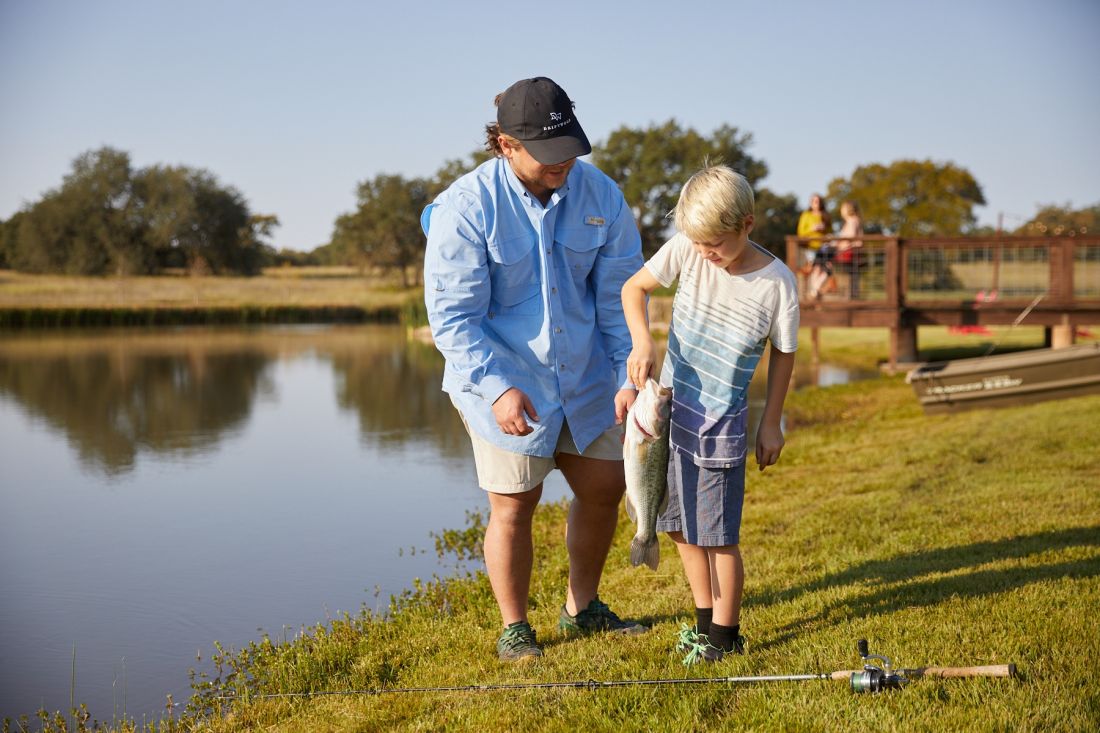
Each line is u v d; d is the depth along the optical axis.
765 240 63.38
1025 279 16.45
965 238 16.55
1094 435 8.42
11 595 6.24
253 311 45.97
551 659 3.73
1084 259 16.38
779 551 5.32
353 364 24.08
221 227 83.50
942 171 61.28
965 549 4.93
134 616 5.78
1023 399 11.12
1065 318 16.05
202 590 6.25
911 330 17.11
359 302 49.50
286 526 7.95
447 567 6.47
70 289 52.50
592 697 3.23
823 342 24.95
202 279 71.00
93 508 8.84
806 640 3.61
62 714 4.38
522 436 3.64
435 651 4.26
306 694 3.84
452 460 10.91
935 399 11.43
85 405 16.31
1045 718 2.80
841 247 17.11
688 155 62.16
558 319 3.67
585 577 4.10
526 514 3.80
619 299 3.87
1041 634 3.47
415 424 13.91
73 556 7.20
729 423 3.29
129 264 78.19
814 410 12.92
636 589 4.87
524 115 3.35
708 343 3.29
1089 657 3.23
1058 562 4.51
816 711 2.96
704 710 3.08
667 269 3.37
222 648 5.14
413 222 73.50
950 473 7.32
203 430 13.60
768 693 3.12
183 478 10.18
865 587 4.33
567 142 3.35
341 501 8.84
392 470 10.36
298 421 14.34
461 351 3.55
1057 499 6.00
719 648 3.48
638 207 63.00
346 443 12.28
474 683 3.60
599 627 4.10
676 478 3.38
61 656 5.13
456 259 3.53
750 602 4.33
